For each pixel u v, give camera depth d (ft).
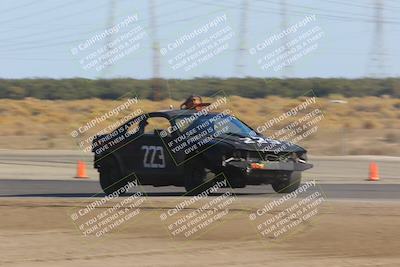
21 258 131.54
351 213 168.04
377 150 427.74
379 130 565.53
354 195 208.54
